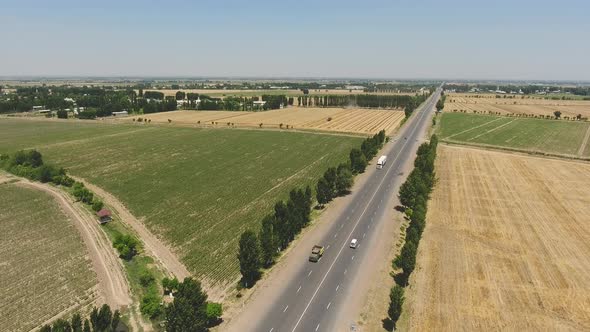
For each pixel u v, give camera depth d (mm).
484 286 56562
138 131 191375
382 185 105312
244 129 199125
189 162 129250
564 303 52781
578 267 62000
